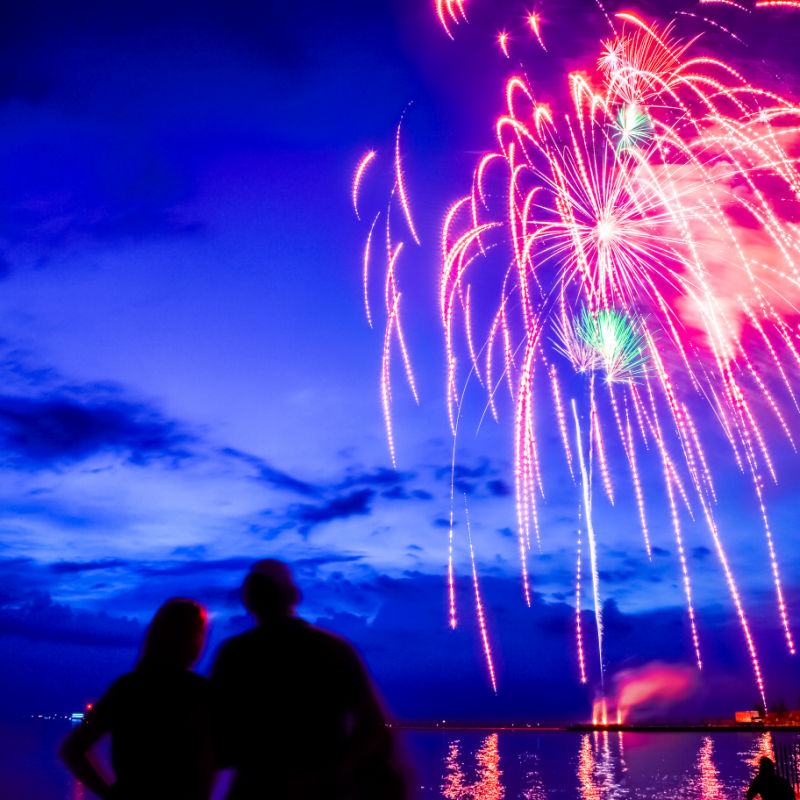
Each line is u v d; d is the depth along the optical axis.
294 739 3.73
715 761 55.84
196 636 4.12
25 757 54.66
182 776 3.73
